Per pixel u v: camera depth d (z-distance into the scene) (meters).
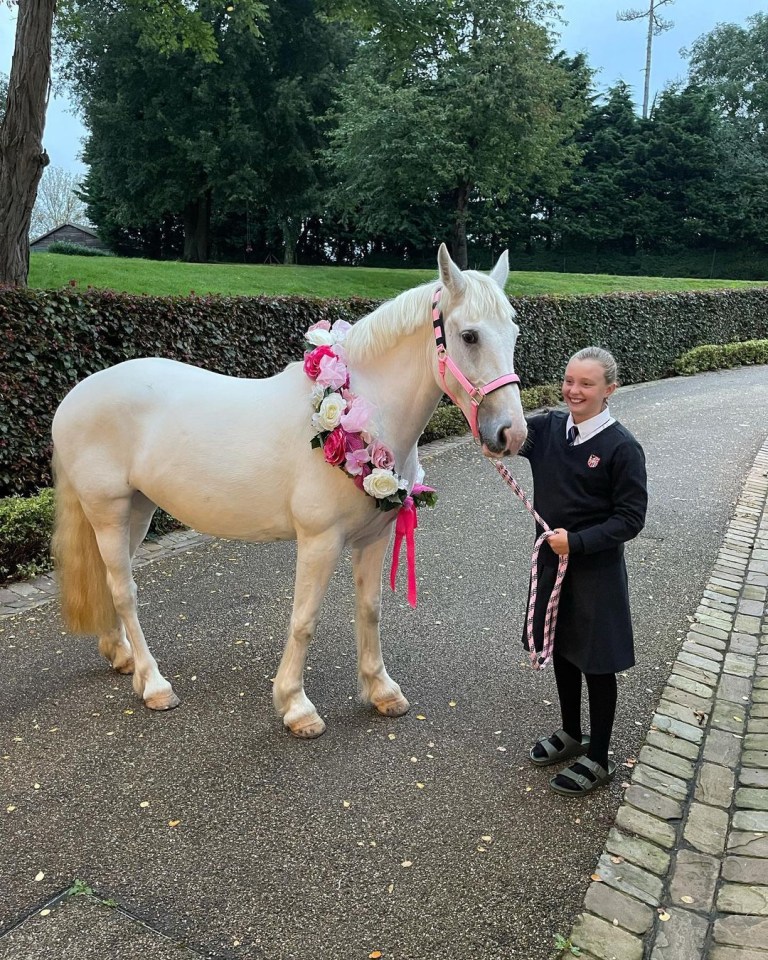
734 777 2.50
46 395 5.00
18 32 6.38
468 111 16.00
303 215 27.31
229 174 24.86
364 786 2.42
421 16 10.82
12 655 3.26
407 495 2.40
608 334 11.91
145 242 34.81
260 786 2.40
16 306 4.74
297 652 2.62
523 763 2.57
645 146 34.19
